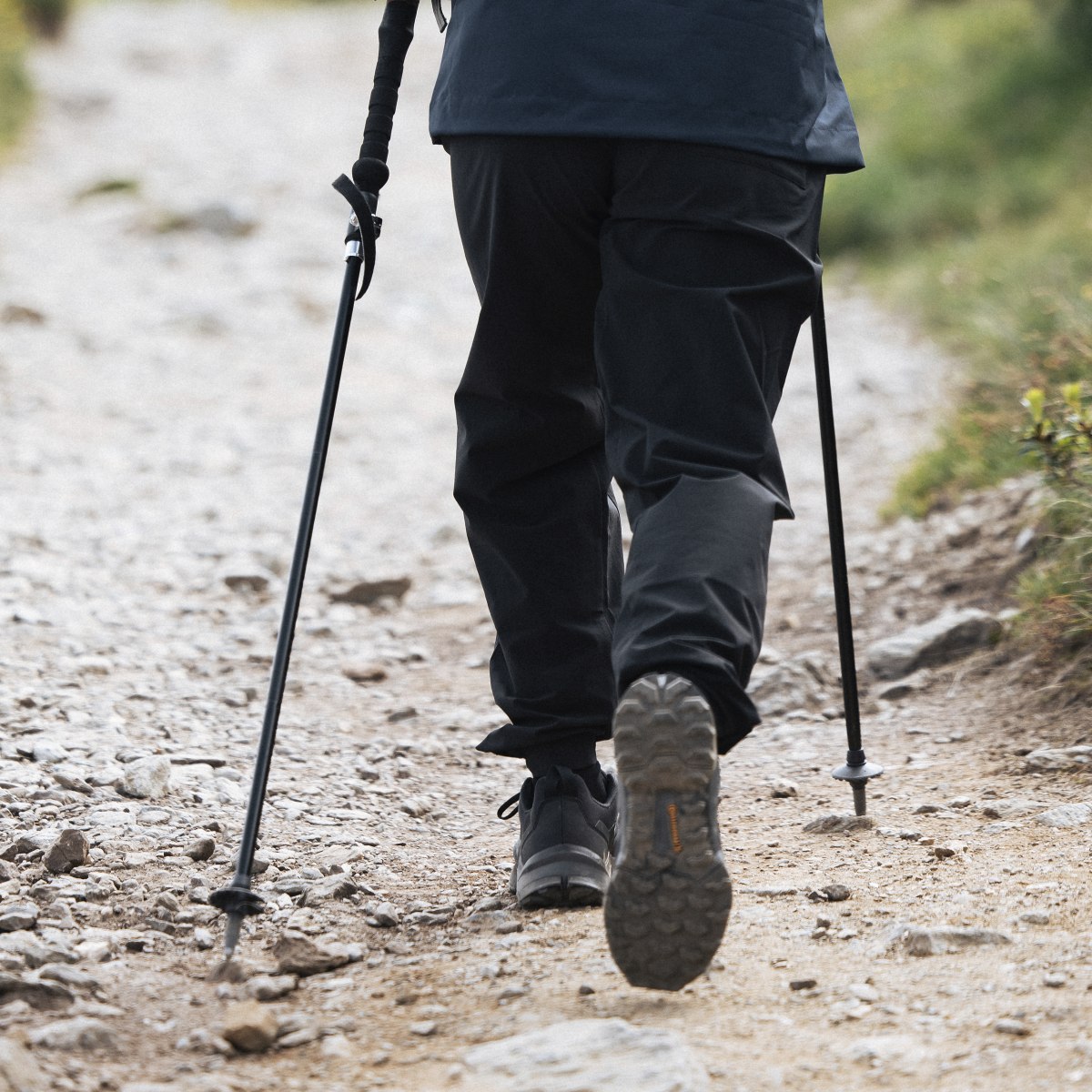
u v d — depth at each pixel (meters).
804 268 5.62
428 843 7.93
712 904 4.86
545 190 5.72
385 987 5.65
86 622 12.20
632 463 5.48
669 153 5.46
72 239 30.23
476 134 5.73
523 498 6.48
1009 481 13.69
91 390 20.55
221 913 6.50
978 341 19.25
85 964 5.85
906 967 5.58
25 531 14.48
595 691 6.58
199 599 13.23
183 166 37.69
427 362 23.16
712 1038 4.99
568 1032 4.90
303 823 8.10
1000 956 5.61
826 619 12.09
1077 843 7.05
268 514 15.94
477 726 10.36
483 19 5.80
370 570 14.31
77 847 7.01
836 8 44.34
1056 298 16.69
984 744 9.14
